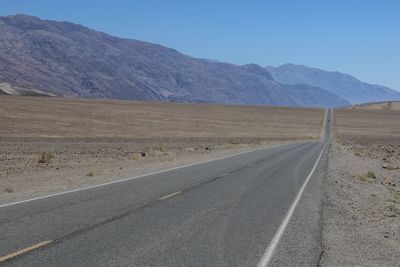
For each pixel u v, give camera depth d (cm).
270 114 13525
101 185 1772
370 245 1000
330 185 2012
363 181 2439
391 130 10956
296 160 3300
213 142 5966
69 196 1490
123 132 6794
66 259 814
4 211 1223
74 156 3341
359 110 16862
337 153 4466
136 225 1095
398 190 2195
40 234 985
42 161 2842
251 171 2444
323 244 976
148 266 786
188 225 1110
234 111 13550
